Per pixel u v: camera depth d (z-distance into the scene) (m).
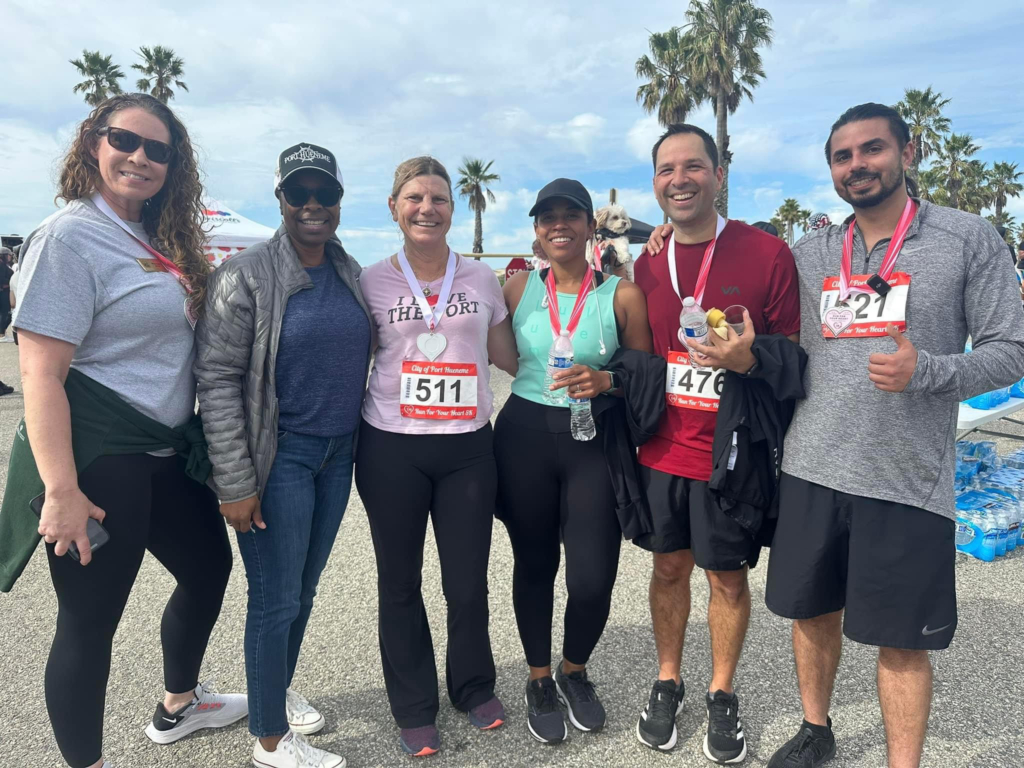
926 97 35.75
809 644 2.09
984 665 2.62
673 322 2.22
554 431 2.21
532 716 2.29
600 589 2.22
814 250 2.03
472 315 2.15
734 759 2.12
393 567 2.16
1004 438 6.16
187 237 1.96
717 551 2.14
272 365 1.88
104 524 1.71
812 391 1.97
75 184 1.79
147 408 1.77
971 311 1.81
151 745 2.23
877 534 1.84
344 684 2.57
